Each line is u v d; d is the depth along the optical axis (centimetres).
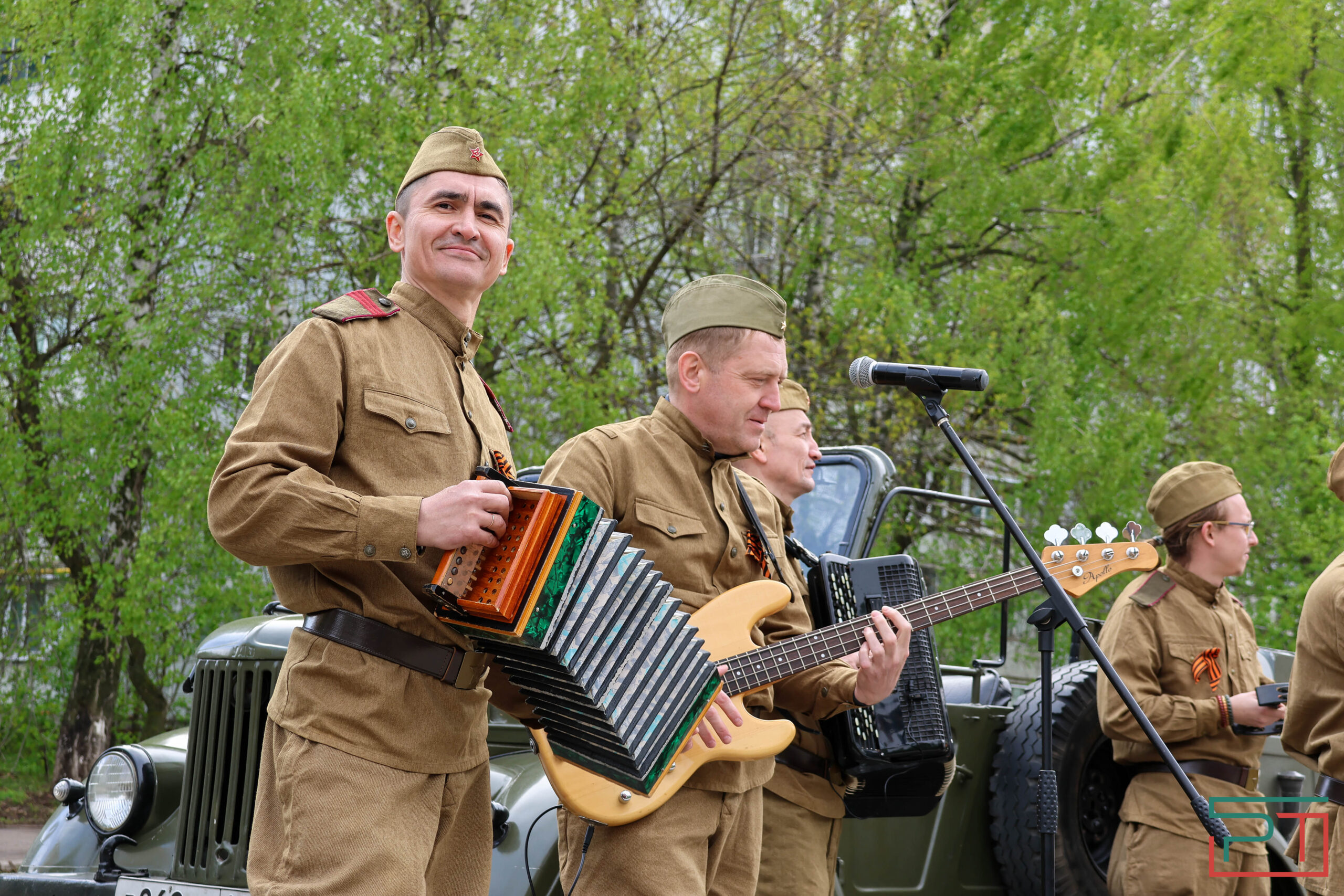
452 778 229
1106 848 455
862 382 334
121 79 1082
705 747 266
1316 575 1149
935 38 1330
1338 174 1382
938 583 1141
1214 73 1317
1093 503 1176
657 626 233
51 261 1152
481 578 209
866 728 330
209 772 372
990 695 467
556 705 229
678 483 289
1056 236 1309
